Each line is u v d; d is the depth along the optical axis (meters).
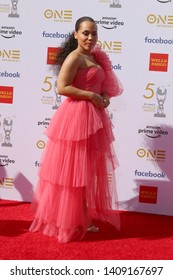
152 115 3.68
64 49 3.23
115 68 3.65
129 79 3.65
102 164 3.21
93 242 3.12
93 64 3.07
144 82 3.64
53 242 3.08
